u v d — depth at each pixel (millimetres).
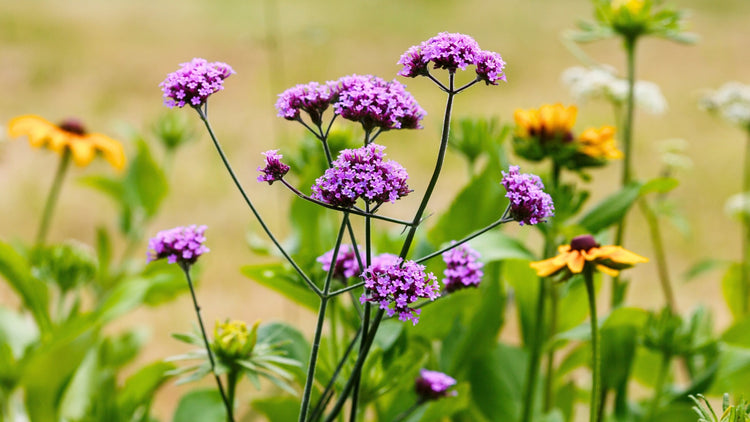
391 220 1094
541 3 8984
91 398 1369
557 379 1419
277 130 4918
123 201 1814
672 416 1376
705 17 7844
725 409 1080
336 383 1253
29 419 1403
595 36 1474
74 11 8164
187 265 1154
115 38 7281
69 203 3951
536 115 1389
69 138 1650
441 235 1429
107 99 5734
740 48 6906
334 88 1124
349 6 8383
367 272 1095
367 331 1126
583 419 1846
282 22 7641
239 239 3529
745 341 1355
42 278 1487
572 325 1440
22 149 4668
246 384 2043
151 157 1802
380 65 6520
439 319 1342
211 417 1343
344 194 1083
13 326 1509
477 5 8812
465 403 1349
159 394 2385
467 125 1458
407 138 4828
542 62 6758
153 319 2824
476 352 1384
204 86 1101
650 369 1495
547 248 1380
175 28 7602
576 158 1393
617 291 1440
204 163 4480
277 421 1356
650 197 1977
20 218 3760
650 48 7051
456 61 1090
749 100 1749
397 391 1338
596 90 1641
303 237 1453
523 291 1427
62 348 1405
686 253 3428
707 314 1420
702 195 4059
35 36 7207
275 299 3016
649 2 1440
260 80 6160
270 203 3953
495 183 1419
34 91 5855
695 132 5047
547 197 1102
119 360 1564
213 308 2922
